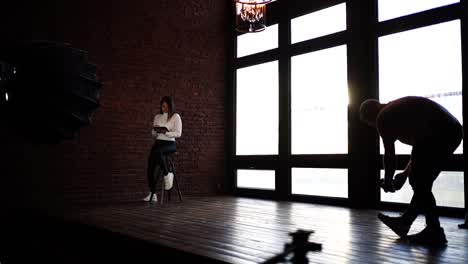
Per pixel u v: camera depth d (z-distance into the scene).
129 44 5.74
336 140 5.18
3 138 4.75
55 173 5.07
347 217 3.92
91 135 5.36
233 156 6.56
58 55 1.43
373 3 4.82
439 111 2.72
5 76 1.38
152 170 5.08
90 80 1.49
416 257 2.29
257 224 3.47
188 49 6.32
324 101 5.34
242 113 6.55
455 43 4.15
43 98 1.39
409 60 4.52
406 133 2.82
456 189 4.07
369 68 4.81
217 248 2.52
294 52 5.70
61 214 4.08
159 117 5.23
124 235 2.99
